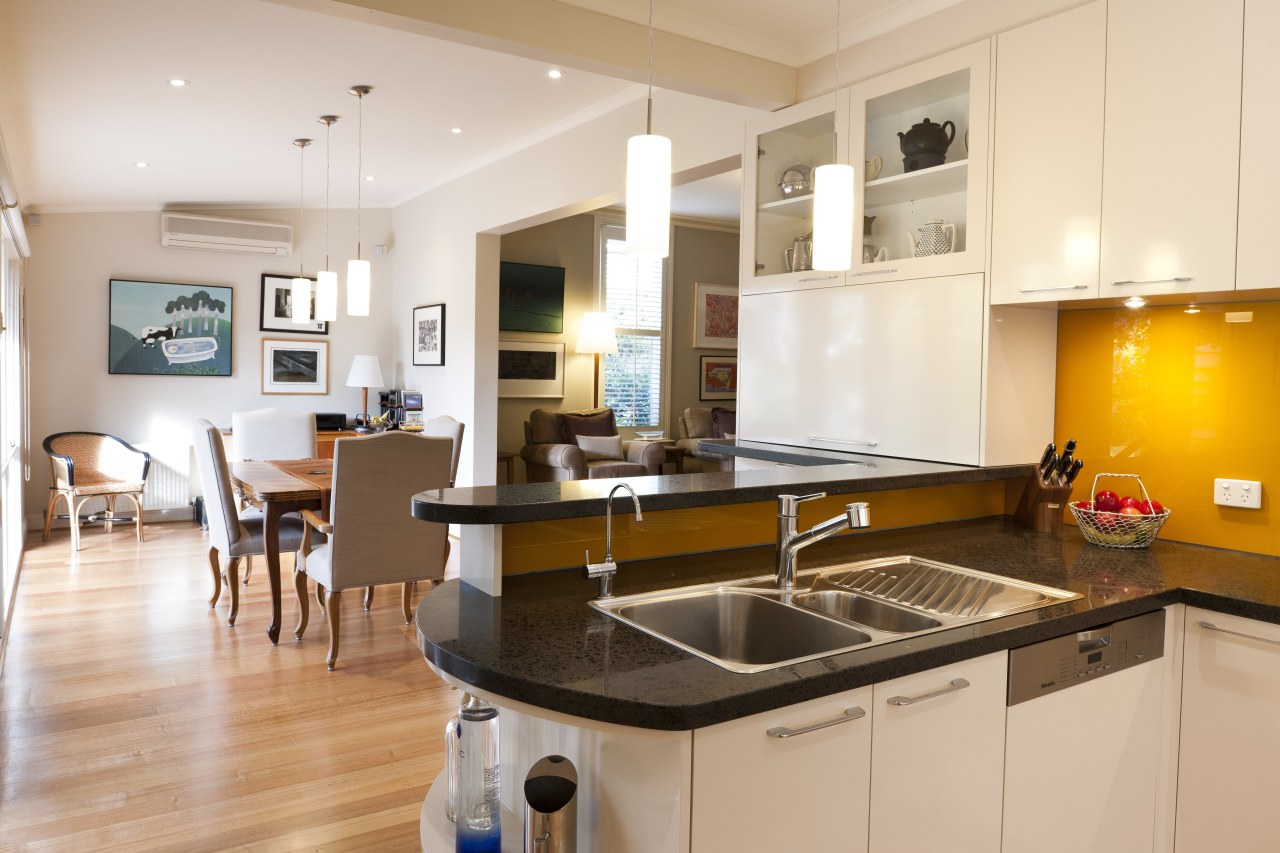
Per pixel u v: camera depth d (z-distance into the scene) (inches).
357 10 104.1
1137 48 92.1
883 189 122.8
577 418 301.9
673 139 166.7
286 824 95.7
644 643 59.4
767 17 127.0
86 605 179.6
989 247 107.0
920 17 119.4
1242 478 94.6
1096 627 71.1
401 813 98.3
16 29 131.1
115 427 269.6
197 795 101.5
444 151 225.1
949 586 78.0
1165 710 78.3
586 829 56.7
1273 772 72.5
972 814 63.5
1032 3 104.6
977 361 108.5
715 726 49.8
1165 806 79.3
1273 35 81.7
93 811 97.5
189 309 277.9
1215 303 97.2
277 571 155.4
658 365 340.2
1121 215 93.5
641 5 122.5
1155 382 103.2
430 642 59.3
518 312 305.9
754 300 144.0
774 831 52.6
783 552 75.7
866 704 56.6
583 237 321.7
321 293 191.0
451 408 263.4
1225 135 85.0
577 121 194.2
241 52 146.8
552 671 53.5
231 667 144.1
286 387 293.4
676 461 316.5
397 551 148.3
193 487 281.1
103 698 130.0
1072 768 70.4
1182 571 84.7
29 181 224.5
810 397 133.3
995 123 106.3
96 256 265.1
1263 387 93.0
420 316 283.3
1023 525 108.4
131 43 140.4
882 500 102.7
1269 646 72.2
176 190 251.9
